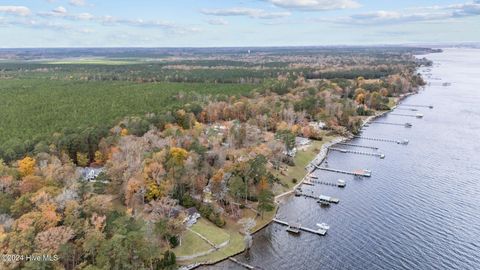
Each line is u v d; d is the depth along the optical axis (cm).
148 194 11662
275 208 12925
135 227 8981
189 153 13788
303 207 13138
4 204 9812
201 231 10931
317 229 11562
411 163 17200
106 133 16650
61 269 7838
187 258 9944
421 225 11644
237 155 14538
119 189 12231
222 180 12519
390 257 10131
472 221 11788
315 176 15850
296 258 10206
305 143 19238
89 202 9675
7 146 14462
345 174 16138
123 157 13750
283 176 15262
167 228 9938
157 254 8912
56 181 11406
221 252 10300
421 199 13425
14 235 7925
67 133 16562
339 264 9906
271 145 15938
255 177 13138
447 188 14288
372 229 11525
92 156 15888
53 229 8244
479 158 17562
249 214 12325
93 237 8338
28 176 11212
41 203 9425
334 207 13062
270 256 10306
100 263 7938
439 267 9669
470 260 9912
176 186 12238
